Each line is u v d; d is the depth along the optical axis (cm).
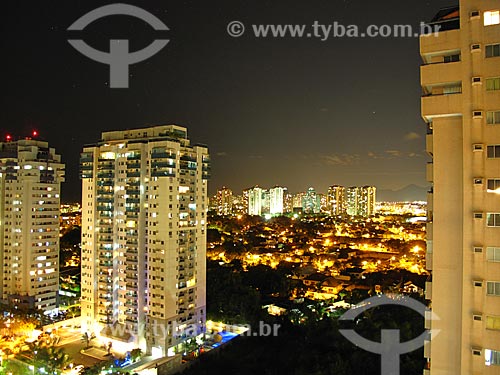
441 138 4478
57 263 14325
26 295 13538
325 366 9075
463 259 4262
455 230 4412
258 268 18100
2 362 10362
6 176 13938
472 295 4203
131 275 11706
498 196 4144
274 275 16838
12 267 13738
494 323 4131
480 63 4225
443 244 4456
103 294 12169
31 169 13712
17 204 13775
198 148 12281
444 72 4334
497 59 4178
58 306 14312
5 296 13775
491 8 4222
